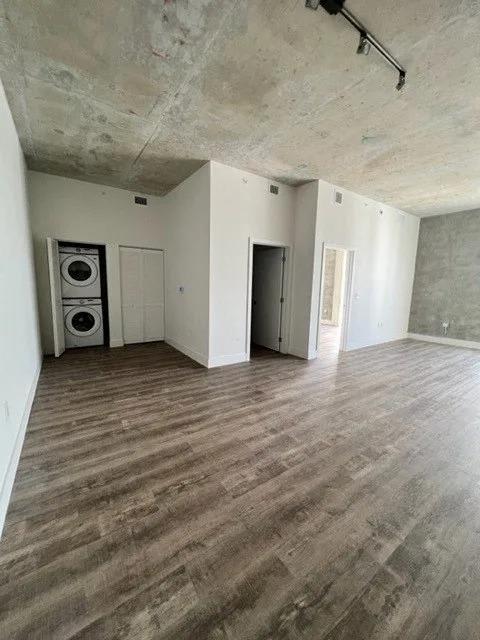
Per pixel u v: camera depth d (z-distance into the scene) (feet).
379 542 4.58
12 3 5.33
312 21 5.58
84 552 4.27
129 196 16.51
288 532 4.72
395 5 5.21
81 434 7.55
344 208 15.89
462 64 6.52
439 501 5.50
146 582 3.87
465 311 20.26
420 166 12.46
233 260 13.51
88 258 16.22
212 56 6.50
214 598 3.69
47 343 14.96
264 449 7.07
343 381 12.16
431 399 10.44
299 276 15.62
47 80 7.34
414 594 3.80
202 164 12.62
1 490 4.84
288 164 12.41
